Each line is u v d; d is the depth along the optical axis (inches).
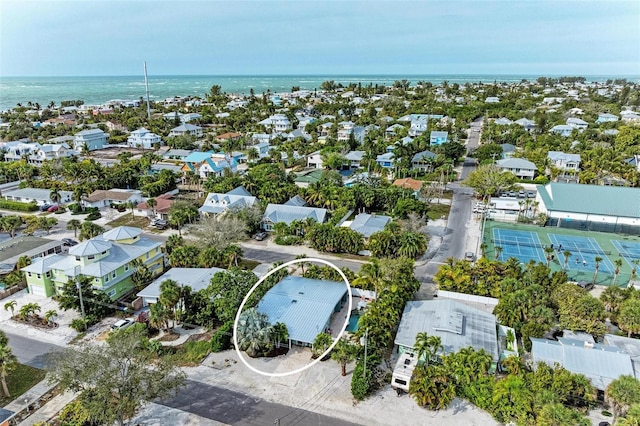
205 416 1596.9
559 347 1774.1
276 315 2081.7
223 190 3924.7
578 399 1563.7
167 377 1573.6
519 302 2027.6
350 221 3400.6
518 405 1508.4
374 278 2223.2
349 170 5226.4
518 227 3449.8
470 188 4421.8
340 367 1862.7
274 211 3447.3
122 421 1464.1
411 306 2133.4
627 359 1689.2
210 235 2800.2
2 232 3351.4
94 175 4517.7
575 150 5319.9
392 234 2824.8
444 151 5187.0
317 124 7509.8
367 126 7332.7
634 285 2450.8
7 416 1533.0
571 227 3442.4
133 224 3575.3
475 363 1662.2
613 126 6825.8
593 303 1936.5
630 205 3371.1
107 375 1414.9
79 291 2113.7
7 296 2436.0
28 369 1836.9
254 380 1782.7
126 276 2452.0
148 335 2058.3
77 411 1533.0
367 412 1611.7
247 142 6378.0
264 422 1568.7
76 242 3102.9
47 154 5511.8
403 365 1756.9
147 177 4534.9
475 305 2281.0
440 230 3358.8
